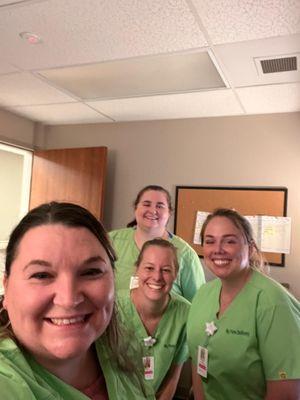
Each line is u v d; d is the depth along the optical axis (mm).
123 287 2062
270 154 2852
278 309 1248
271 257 2777
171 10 1516
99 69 2203
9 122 3273
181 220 3082
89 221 698
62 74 2314
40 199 3514
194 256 2189
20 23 1675
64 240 644
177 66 2102
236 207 2914
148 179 3260
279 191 2801
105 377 810
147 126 3295
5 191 3926
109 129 3445
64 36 1784
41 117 3404
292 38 1697
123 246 2242
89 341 650
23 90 2641
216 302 1439
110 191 3391
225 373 1325
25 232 661
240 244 1360
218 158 3021
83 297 641
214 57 1931
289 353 1191
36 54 2010
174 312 1601
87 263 654
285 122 2824
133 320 1500
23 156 3803
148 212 2164
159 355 1492
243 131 2947
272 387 1206
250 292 1336
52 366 682
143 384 951
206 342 1390
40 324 620
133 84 2422
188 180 3113
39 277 626
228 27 1624
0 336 651
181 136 3162
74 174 3357
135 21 1614
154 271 1503
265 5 1446
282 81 2213
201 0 1437
